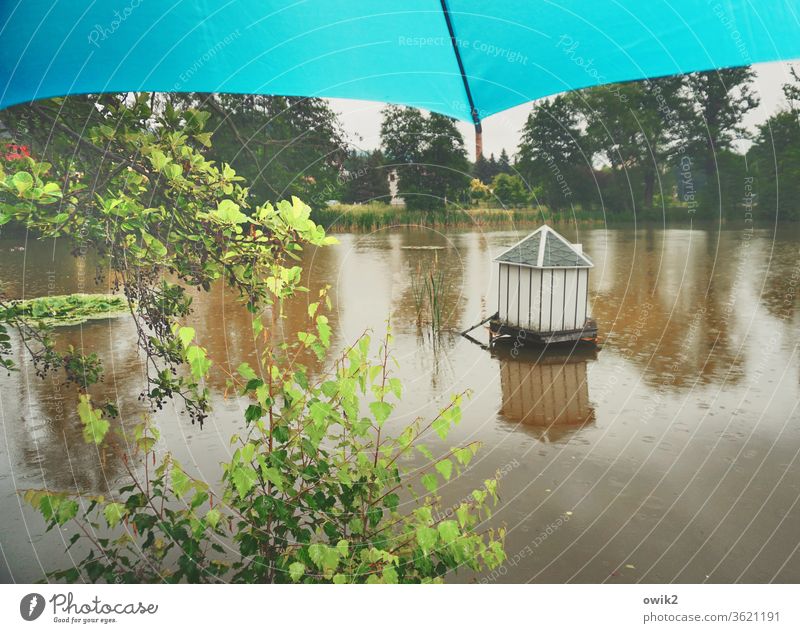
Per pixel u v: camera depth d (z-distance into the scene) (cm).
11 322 392
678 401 603
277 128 1853
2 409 581
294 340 825
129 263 356
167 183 353
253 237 323
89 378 391
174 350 356
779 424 532
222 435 507
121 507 239
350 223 2309
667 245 1883
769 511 386
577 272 840
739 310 1009
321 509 255
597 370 723
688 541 353
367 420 256
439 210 2502
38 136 399
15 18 285
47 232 350
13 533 353
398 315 1023
